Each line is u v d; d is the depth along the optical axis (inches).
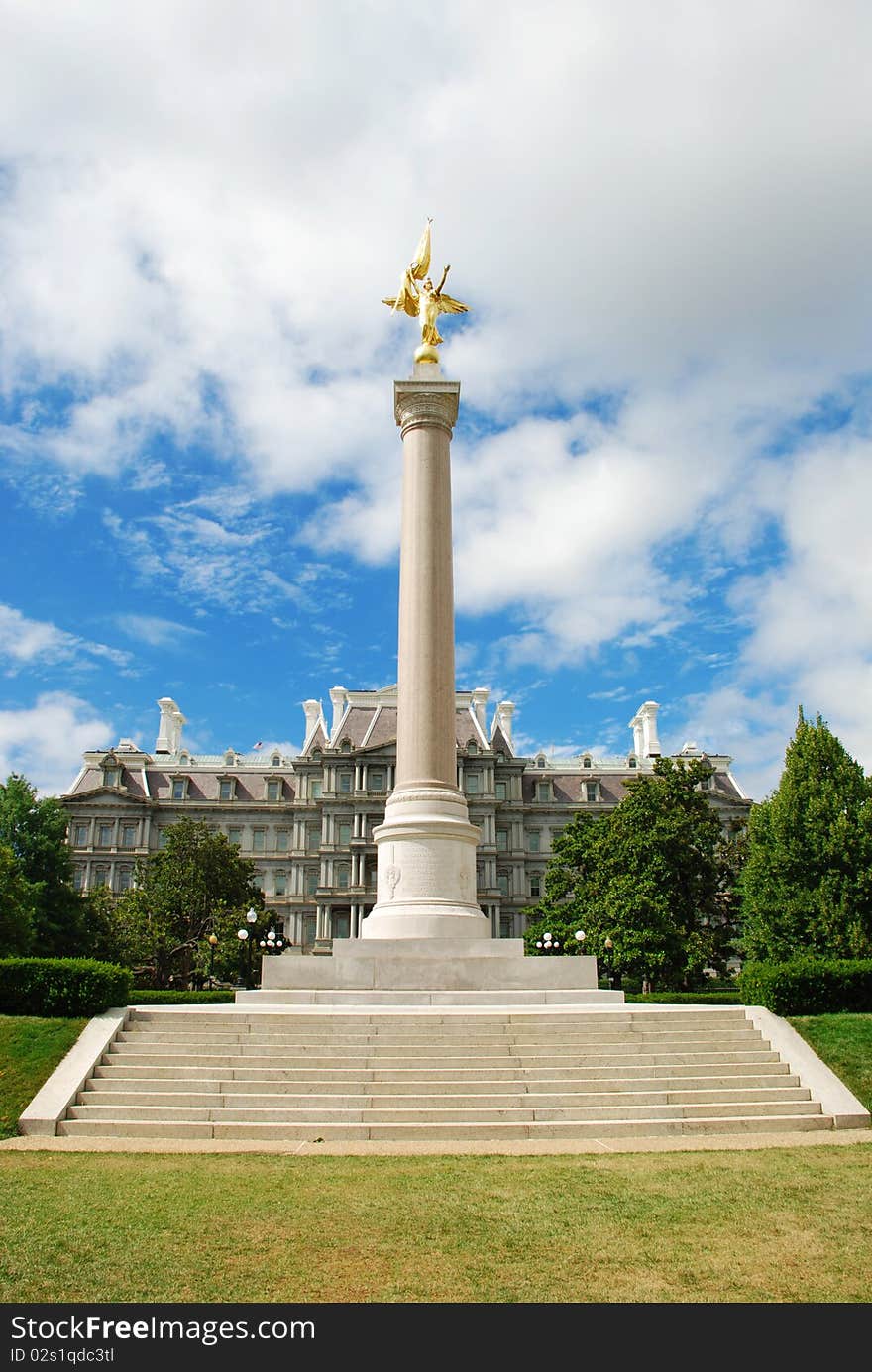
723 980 2337.6
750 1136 673.0
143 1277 346.6
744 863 2396.7
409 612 1204.5
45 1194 474.3
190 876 2728.8
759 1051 830.5
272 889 3946.9
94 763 4165.8
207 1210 440.8
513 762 3991.1
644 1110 711.7
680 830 2172.7
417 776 1160.8
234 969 2434.8
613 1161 570.9
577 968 1034.7
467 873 1141.7
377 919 1119.0
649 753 4409.5
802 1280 347.9
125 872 3917.3
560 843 2652.6
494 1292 334.6
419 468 1244.5
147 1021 855.7
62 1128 681.0
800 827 1770.4
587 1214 435.5
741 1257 373.4
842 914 1691.7
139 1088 741.9
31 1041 802.8
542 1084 744.3
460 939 1065.5
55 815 2544.3
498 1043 813.2
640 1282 345.4
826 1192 483.5
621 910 2102.6
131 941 2519.7
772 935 1766.7
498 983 1024.9
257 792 4111.7
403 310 1360.7
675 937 2101.4
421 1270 356.2
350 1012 874.1
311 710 4343.0
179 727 4675.2
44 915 2373.3
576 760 4352.9
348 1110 699.4
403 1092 733.3
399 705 1197.7
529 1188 491.2
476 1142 647.8
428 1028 835.4
